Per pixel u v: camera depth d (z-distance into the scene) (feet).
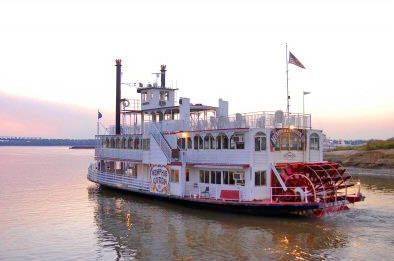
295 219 106.93
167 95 165.37
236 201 109.40
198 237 93.20
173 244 88.69
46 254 84.43
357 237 91.04
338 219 107.86
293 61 126.11
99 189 180.24
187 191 126.52
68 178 246.27
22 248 88.74
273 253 81.10
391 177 234.79
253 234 94.12
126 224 107.65
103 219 114.73
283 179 110.11
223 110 145.79
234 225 102.12
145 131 151.02
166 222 107.55
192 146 126.93
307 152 120.37
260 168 111.45
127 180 149.48
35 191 180.24
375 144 339.98
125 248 87.30
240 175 113.39
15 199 156.25
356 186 185.16
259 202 106.01
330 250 82.48
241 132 112.27
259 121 113.80
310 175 111.96
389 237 90.94
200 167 122.62
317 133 123.54
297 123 119.85
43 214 124.77
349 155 317.01
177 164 124.67
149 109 156.66
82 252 85.40
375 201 139.33
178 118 152.66
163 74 189.37
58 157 650.02
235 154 113.80
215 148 119.44
